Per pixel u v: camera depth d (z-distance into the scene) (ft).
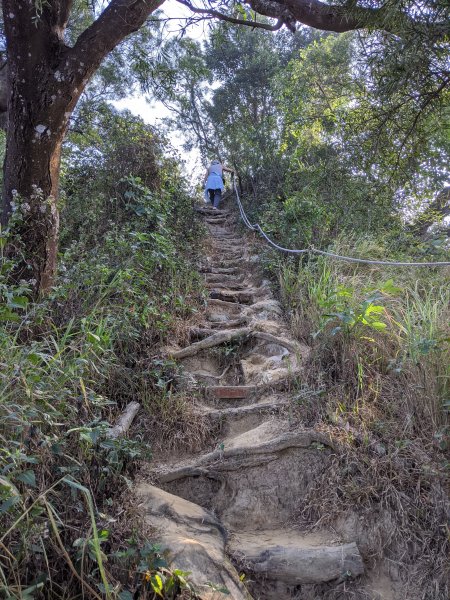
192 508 10.42
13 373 8.66
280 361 15.08
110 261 16.31
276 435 11.95
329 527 10.37
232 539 10.21
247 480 11.35
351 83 24.85
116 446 9.98
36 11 12.14
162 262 17.93
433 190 23.91
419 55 15.92
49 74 12.88
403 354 12.69
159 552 8.43
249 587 9.32
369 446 11.03
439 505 9.78
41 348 10.29
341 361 13.28
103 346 12.02
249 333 16.72
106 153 24.23
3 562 7.35
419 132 20.25
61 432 9.16
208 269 24.02
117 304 14.65
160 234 19.49
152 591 7.95
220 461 11.51
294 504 11.09
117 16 13.35
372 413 11.73
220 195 37.88
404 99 19.03
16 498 6.80
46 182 13.35
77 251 15.58
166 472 11.39
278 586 9.40
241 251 26.76
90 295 13.93
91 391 10.30
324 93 27.86
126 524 8.96
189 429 12.60
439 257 19.98
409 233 23.35
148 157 24.23
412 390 11.68
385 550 9.78
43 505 8.02
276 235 24.94
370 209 22.84
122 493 9.75
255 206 31.24
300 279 18.84
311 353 14.11
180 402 13.08
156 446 12.31
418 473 10.34
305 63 28.99
